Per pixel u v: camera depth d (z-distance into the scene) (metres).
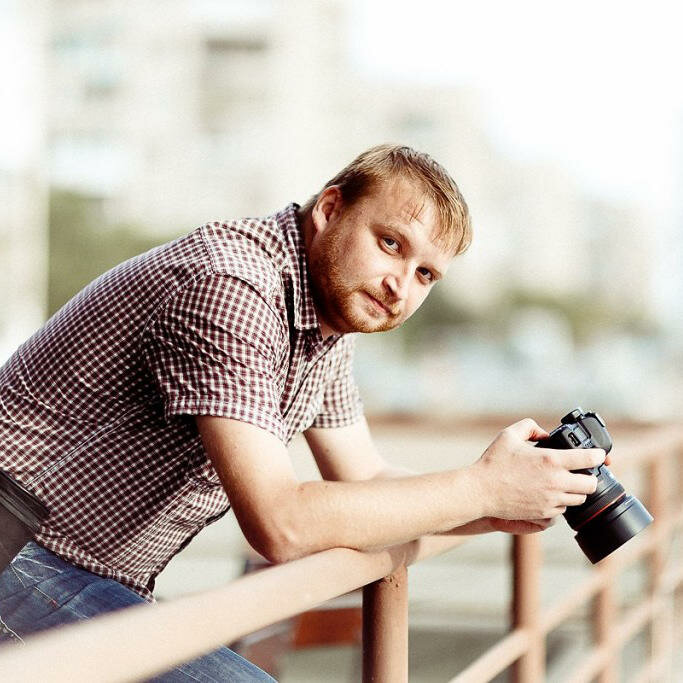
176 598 1.28
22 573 2.02
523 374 33.19
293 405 2.27
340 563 1.71
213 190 74.00
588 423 2.09
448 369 31.45
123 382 2.06
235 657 2.12
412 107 77.94
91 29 72.56
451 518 1.89
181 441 2.06
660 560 4.55
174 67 73.38
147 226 55.38
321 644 3.60
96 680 1.04
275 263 2.10
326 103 76.12
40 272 34.22
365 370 32.00
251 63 75.06
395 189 2.06
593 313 72.81
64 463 2.06
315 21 75.62
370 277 2.08
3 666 0.97
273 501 1.82
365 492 1.85
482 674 2.41
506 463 1.94
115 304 2.07
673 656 5.25
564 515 2.12
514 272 82.06
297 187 75.12
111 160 72.44
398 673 1.96
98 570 2.10
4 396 2.12
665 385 38.22
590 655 3.61
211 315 1.94
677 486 5.07
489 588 6.48
